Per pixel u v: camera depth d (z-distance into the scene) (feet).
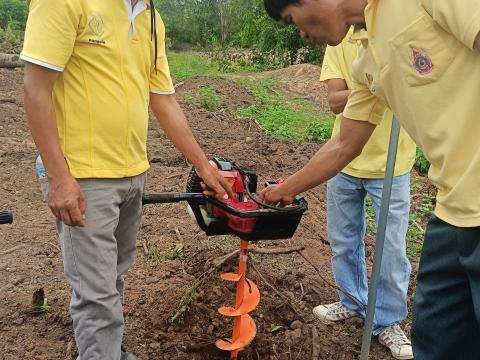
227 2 77.92
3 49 52.95
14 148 23.50
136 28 8.95
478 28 6.17
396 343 11.98
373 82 8.02
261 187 21.80
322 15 7.79
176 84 40.78
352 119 9.41
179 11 82.28
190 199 9.62
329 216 12.40
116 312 9.14
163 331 11.89
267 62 60.75
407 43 7.00
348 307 12.84
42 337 11.70
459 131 7.10
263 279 13.24
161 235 16.48
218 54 64.75
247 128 31.27
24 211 17.80
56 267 14.46
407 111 7.61
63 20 8.04
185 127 10.09
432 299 8.68
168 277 13.98
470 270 7.65
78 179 8.76
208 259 14.44
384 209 10.05
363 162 11.46
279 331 12.35
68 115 8.63
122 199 9.30
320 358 11.90
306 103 39.55
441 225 8.21
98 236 8.87
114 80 8.69
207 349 11.41
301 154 26.84
